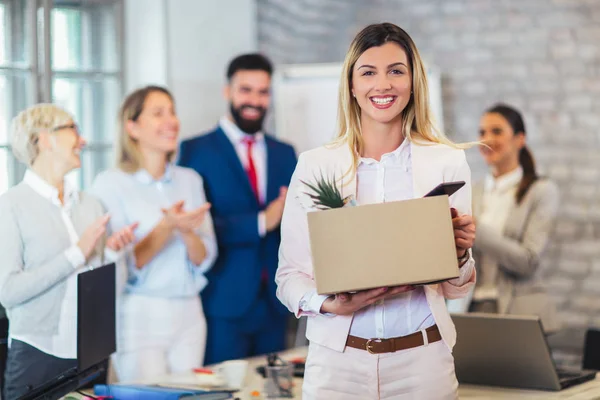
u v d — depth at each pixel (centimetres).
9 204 310
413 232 209
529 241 444
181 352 409
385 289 213
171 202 420
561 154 583
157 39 507
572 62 580
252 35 554
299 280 235
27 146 320
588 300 573
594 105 575
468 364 313
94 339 282
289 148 485
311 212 211
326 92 548
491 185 463
